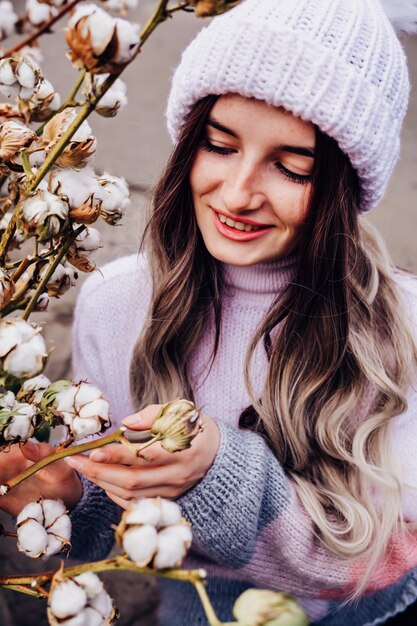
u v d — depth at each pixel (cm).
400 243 259
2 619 146
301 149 85
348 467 106
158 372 111
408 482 111
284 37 82
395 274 118
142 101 337
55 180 53
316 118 83
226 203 88
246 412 111
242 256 94
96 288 121
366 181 93
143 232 113
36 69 56
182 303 106
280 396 105
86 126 55
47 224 51
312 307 101
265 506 98
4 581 53
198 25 413
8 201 57
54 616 49
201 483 88
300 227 91
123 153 291
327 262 95
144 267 117
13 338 47
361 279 104
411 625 111
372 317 105
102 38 44
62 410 55
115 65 45
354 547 101
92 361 123
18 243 62
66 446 57
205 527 90
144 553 46
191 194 97
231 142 86
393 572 110
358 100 85
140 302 118
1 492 56
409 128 331
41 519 60
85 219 53
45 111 57
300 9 84
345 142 85
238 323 111
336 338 102
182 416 52
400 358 108
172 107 93
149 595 156
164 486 82
